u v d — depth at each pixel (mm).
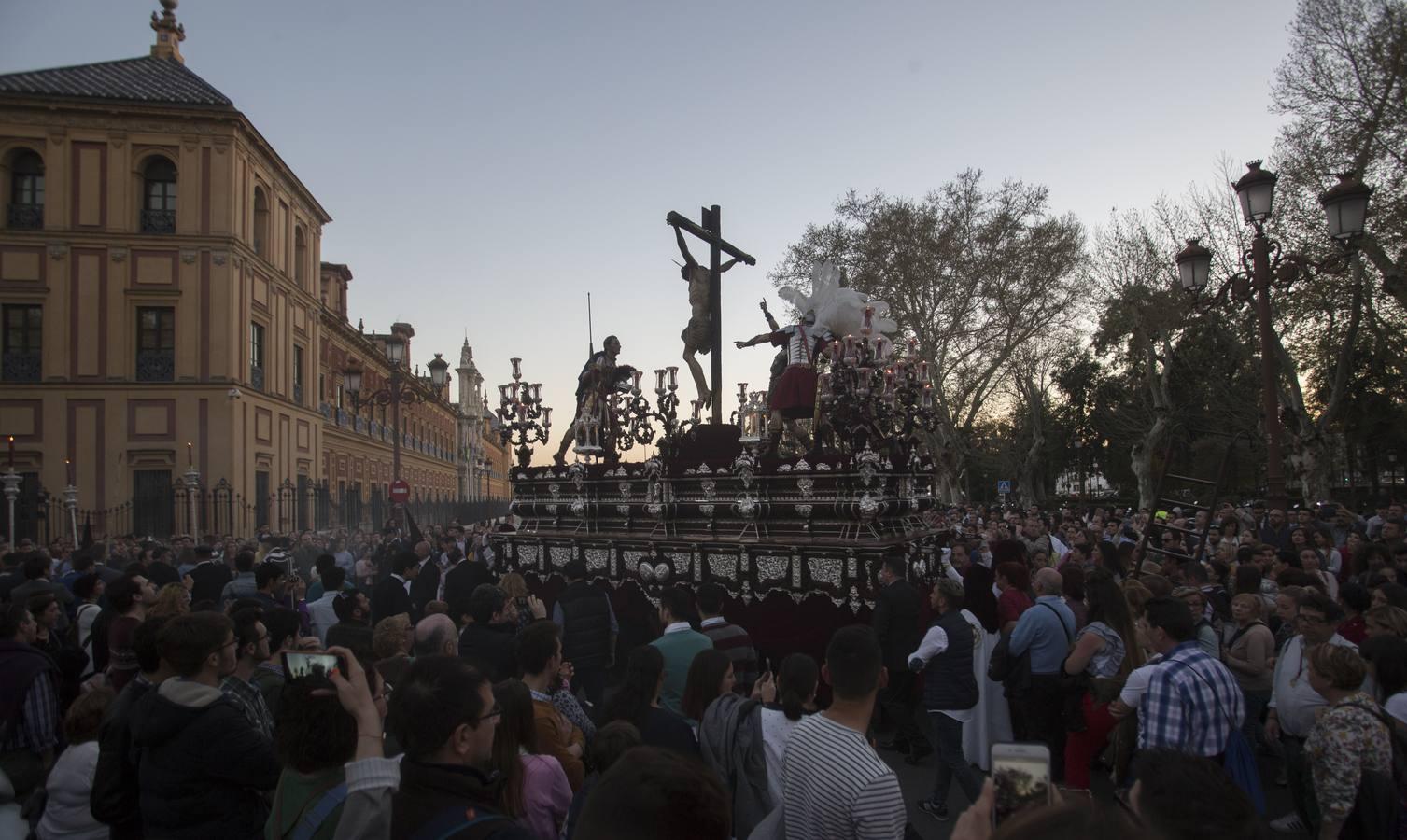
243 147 29328
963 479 53312
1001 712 7789
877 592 8539
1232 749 4555
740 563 9688
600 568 11484
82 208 27484
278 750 3285
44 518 24656
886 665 7891
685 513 10570
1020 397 46781
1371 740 4258
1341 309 23047
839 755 3412
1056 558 13805
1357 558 9328
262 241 31531
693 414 12844
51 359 27188
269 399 31125
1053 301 35531
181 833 3645
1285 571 7113
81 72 29141
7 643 5707
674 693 5910
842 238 36219
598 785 2033
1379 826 4164
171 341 28156
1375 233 20125
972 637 6691
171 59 32562
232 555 15641
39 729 5664
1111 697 5578
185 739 3672
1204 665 4598
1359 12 20766
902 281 34438
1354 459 38125
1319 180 21891
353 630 6070
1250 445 26828
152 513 26750
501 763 3791
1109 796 6977
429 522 36531
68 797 4691
